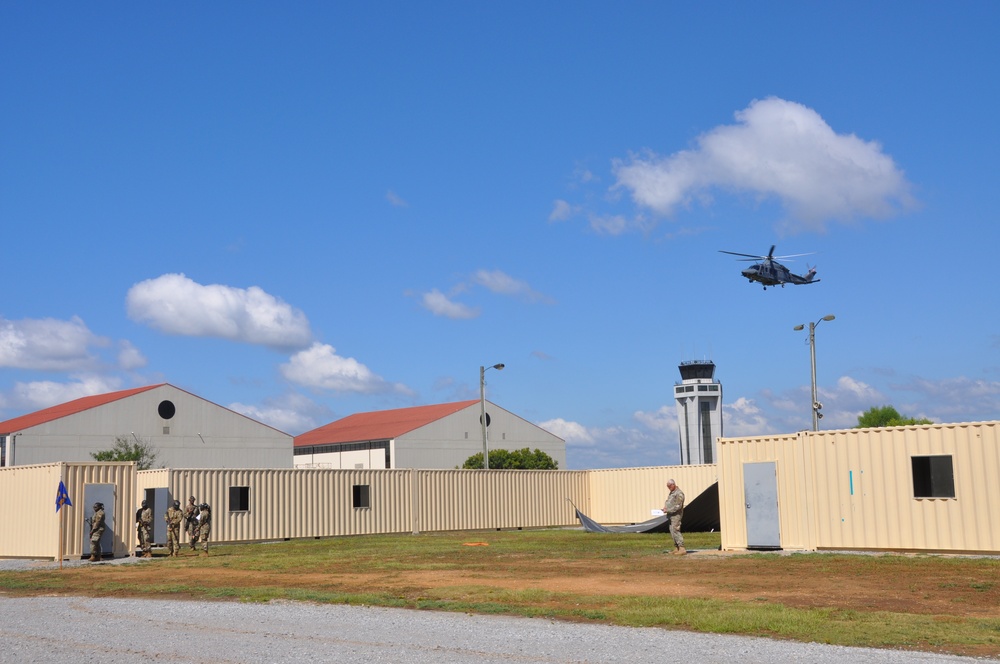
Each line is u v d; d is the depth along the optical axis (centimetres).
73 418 6438
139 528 2886
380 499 4016
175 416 6906
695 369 10931
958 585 1620
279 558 2598
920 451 2209
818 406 4141
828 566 1984
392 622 1308
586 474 4784
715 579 1794
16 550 2833
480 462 8044
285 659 1032
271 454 7350
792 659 998
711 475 4397
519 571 2062
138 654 1079
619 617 1302
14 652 1102
